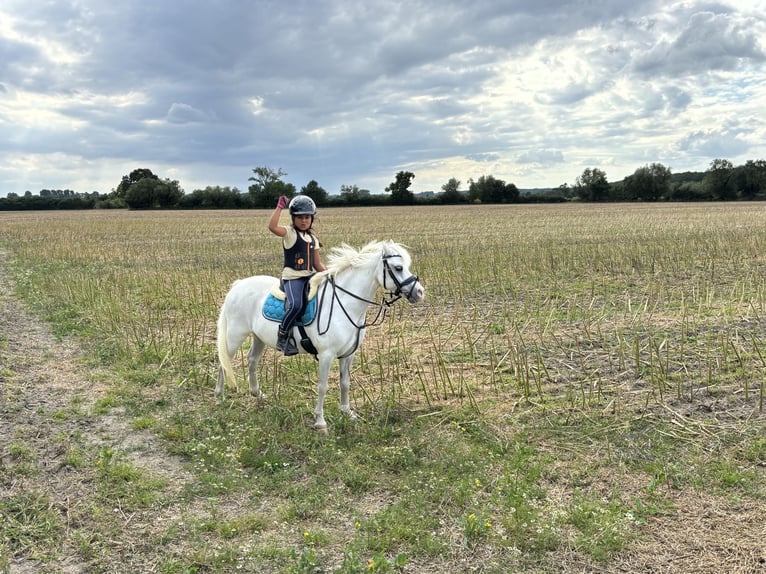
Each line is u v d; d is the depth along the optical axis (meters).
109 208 108.94
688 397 6.66
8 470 5.08
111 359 8.58
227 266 18.89
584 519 4.25
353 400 6.96
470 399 6.66
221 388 6.88
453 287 14.20
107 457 5.31
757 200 96.81
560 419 6.20
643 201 102.19
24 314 11.86
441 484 4.81
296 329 5.93
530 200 107.44
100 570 3.77
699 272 15.47
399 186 104.62
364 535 4.12
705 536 4.07
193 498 4.69
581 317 10.84
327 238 29.14
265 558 3.90
